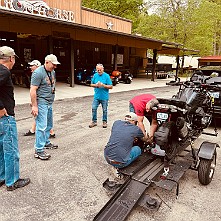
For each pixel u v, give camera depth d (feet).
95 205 8.85
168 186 8.71
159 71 69.97
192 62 83.30
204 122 13.91
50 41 36.11
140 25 84.07
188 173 11.64
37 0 37.11
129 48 68.18
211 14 79.97
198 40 79.05
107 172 11.34
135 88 43.83
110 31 41.16
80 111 23.75
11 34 46.11
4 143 9.18
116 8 94.17
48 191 9.66
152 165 10.20
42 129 12.30
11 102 9.16
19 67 41.09
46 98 12.26
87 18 49.98
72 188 9.92
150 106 10.02
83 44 57.77
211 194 9.84
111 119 21.11
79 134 16.79
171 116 9.91
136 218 8.23
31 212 8.37
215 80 20.25
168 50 65.21
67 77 46.83
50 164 12.01
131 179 9.09
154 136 9.48
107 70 53.36
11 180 9.60
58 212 8.41
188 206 8.98
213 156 10.10
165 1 81.20
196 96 12.84
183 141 11.32
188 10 78.28
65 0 43.14
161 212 8.59
